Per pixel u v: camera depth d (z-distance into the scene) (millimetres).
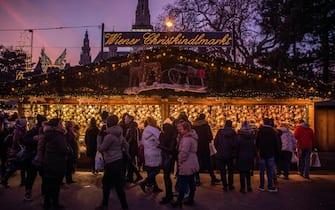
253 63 32906
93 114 15492
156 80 14648
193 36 15352
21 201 8609
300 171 12602
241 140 9734
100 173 12609
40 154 7969
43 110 15445
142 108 15406
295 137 12320
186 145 8117
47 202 7852
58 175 7754
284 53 27953
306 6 27266
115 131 7793
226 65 14633
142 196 9242
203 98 14844
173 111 15297
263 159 10117
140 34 15227
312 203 8727
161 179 11680
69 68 14578
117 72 14766
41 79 14602
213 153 13250
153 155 9500
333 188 10523
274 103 15273
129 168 10969
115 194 9492
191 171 8172
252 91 14719
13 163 10078
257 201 8867
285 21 28078
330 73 27250
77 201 8703
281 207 8328
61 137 7809
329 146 19688
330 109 19875
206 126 10891
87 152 12008
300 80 14445
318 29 26328
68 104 15477
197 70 14719
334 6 25797
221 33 15391
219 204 8531
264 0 31766
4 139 10852
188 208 8148
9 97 14742
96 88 14750
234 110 15422
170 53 14641
